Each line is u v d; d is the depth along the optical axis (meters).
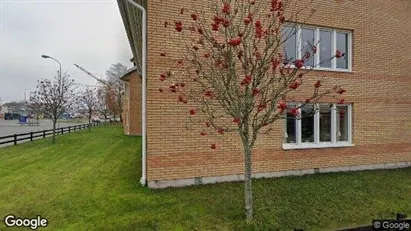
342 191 6.93
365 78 9.39
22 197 6.12
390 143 9.78
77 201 5.88
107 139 18.02
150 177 6.81
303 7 8.48
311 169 8.58
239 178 7.62
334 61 9.03
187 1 7.11
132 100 21.48
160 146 6.89
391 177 8.42
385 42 9.79
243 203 5.88
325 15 8.80
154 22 6.88
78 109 35.44
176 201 5.94
